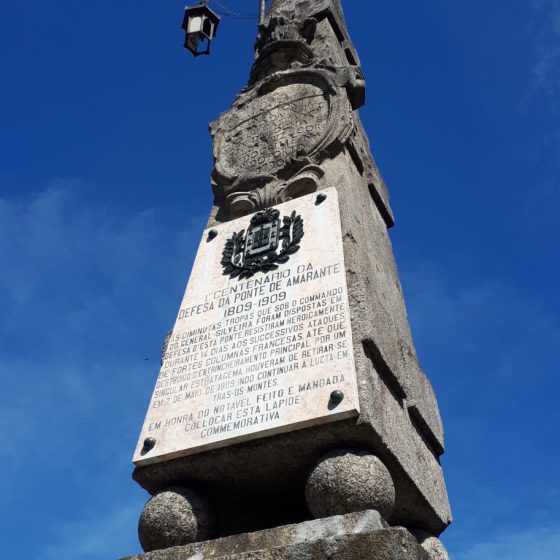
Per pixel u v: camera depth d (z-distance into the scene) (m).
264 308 3.63
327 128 4.49
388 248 4.84
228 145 4.88
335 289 3.50
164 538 3.10
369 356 3.36
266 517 3.54
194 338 3.72
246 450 3.16
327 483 2.88
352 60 6.08
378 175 5.36
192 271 4.10
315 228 3.88
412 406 3.68
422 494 3.41
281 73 4.99
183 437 3.30
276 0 6.55
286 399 3.17
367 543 2.54
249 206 4.36
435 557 3.50
